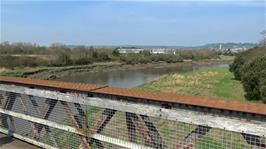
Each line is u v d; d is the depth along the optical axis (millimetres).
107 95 5945
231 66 58688
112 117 5973
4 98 8438
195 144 5000
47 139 7324
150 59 109312
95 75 70938
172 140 5262
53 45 104625
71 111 6656
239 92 31703
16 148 7547
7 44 101875
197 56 135250
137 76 67312
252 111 4203
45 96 7102
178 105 5004
